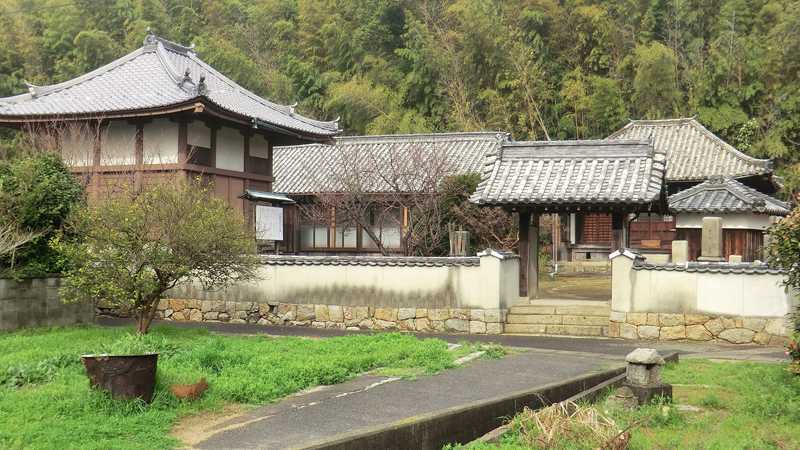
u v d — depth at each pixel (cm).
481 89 3716
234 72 4075
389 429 584
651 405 732
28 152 1842
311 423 632
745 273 1262
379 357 939
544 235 2927
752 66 3434
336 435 564
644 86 3388
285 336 1246
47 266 1313
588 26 3884
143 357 669
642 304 1336
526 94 3534
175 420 638
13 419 605
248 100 2269
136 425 605
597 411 668
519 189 1495
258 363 863
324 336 1323
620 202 1404
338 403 711
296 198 2523
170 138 1861
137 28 3869
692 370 962
